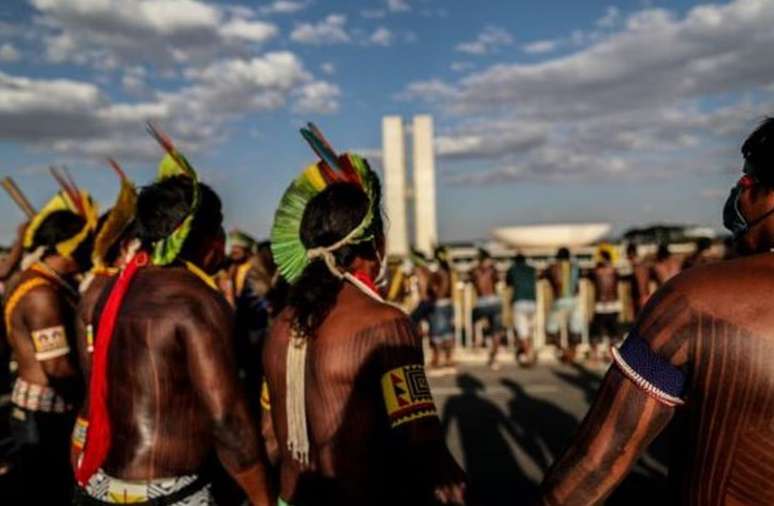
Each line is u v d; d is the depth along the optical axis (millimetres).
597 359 10633
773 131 1222
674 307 1221
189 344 2033
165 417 2053
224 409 2014
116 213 2666
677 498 1260
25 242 3250
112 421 2094
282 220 2113
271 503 2078
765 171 1220
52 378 3088
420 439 1678
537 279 11719
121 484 2057
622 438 1255
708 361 1169
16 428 3326
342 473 1780
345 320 1830
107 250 2697
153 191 2197
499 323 10523
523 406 7691
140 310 2080
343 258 1938
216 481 2240
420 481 1688
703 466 1190
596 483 1293
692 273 1259
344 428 1774
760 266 1197
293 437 1856
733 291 1179
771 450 1115
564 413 7316
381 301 1891
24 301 3098
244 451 2029
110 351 2100
